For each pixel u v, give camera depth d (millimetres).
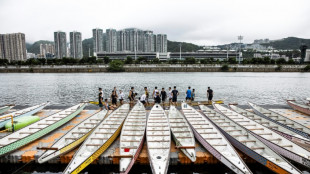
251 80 60062
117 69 99125
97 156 10438
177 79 62250
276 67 102250
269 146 11625
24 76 76875
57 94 36312
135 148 10828
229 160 9500
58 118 15727
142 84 49594
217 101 22547
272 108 21516
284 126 13922
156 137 12156
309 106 19609
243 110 18047
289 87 45625
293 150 11016
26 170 11047
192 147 10477
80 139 11961
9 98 32781
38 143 12305
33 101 30453
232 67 102062
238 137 12641
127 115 16250
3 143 11531
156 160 9812
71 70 100125
